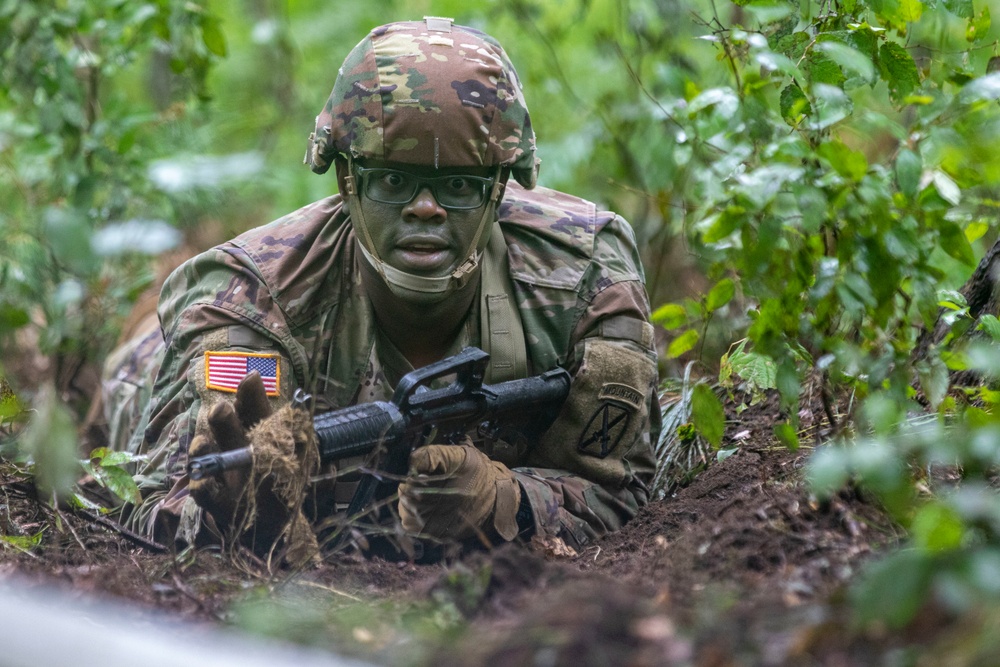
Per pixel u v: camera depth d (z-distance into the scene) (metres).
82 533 5.33
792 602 3.60
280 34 14.11
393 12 15.60
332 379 5.95
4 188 8.76
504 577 4.00
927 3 5.43
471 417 5.58
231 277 5.97
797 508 4.49
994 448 3.48
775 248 4.72
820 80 5.13
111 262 7.64
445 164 5.43
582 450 5.97
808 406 6.12
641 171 9.48
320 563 4.95
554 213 6.38
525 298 6.07
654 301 8.30
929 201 4.71
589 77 11.98
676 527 5.41
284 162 13.55
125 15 8.58
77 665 3.09
